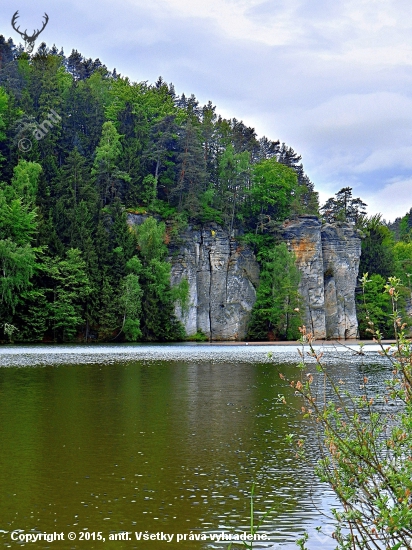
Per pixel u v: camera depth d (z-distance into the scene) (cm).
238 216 12388
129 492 1652
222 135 14675
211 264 11381
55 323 9019
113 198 11394
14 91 12794
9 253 8125
